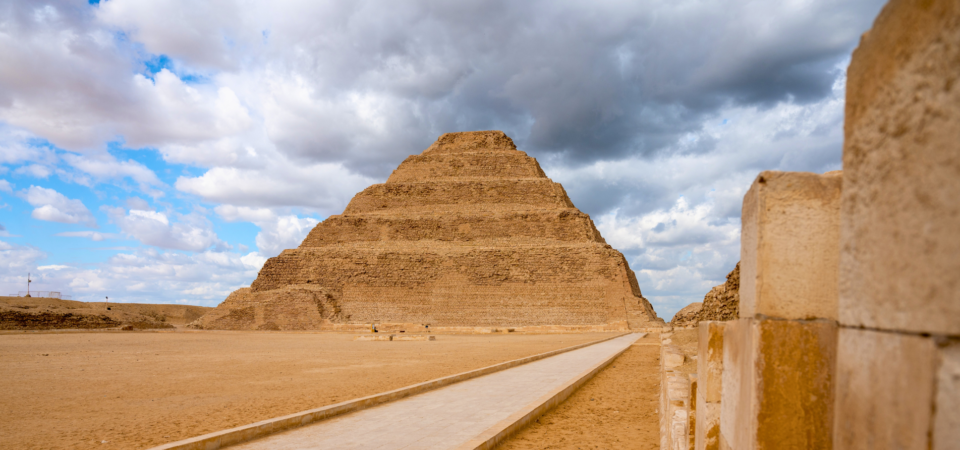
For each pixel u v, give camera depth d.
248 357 42.28
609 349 46.94
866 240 3.52
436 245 117.81
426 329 95.44
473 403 19.30
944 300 2.51
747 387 4.87
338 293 111.19
